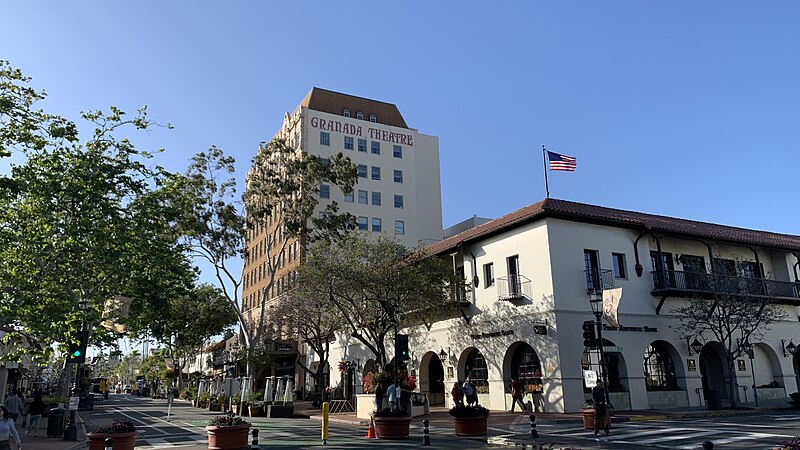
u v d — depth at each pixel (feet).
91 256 62.08
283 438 63.21
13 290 57.16
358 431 72.33
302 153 193.26
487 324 97.91
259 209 125.39
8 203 60.29
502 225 95.45
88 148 63.21
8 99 58.34
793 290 106.93
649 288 94.94
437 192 217.36
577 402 83.30
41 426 85.20
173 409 137.18
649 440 53.36
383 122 222.07
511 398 91.04
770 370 105.09
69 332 60.54
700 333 93.81
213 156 121.08
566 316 85.97
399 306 94.79
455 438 60.75
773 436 52.85
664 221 106.32
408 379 90.17
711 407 84.84
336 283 98.37
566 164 98.27
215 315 196.24
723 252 106.73
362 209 199.41
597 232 93.09
